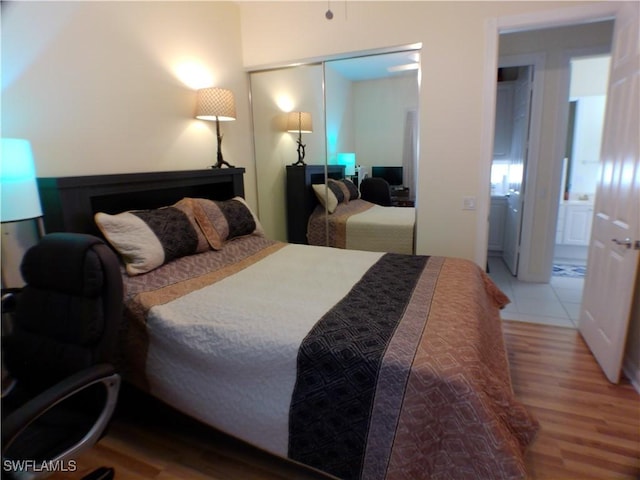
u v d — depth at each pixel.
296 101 3.43
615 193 2.29
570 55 3.49
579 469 1.61
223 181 3.01
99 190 2.04
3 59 1.72
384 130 3.21
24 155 1.53
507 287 3.91
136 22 2.37
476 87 2.74
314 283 2.06
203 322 1.63
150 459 1.71
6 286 1.78
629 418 1.92
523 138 3.96
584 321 2.77
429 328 1.49
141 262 1.94
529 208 3.92
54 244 1.35
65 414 1.31
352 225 3.48
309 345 1.42
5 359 1.45
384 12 2.90
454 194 2.94
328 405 1.38
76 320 1.30
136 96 2.40
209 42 3.00
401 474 1.28
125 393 1.92
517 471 1.14
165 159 2.65
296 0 3.15
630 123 2.09
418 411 1.26
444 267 2.31
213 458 1.72
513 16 2.59
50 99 1.91
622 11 2.25
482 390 1.24
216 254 2.41
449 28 2.74
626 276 2.08
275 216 3.76
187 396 1.64
